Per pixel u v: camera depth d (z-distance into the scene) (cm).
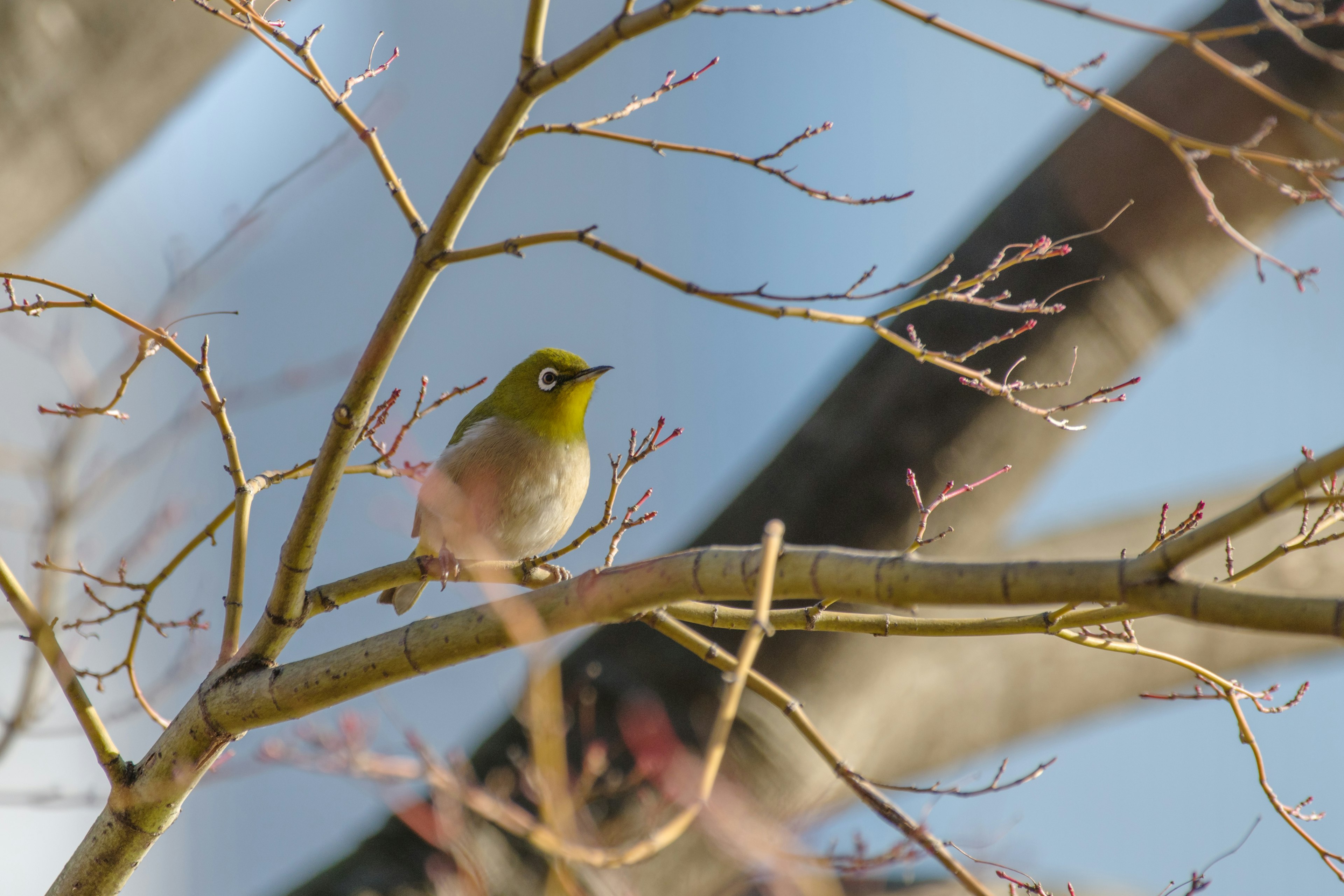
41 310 691
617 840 972
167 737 709
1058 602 496
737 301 618
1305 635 439
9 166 1116
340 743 793
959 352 1189
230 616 727
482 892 887
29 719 1136
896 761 1280
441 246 619
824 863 739
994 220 1224
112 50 1127
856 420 1213
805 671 1151
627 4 578
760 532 1196
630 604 615
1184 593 466
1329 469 433
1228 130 1153
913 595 525
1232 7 1195
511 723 1072
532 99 597
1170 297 1184
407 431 782
